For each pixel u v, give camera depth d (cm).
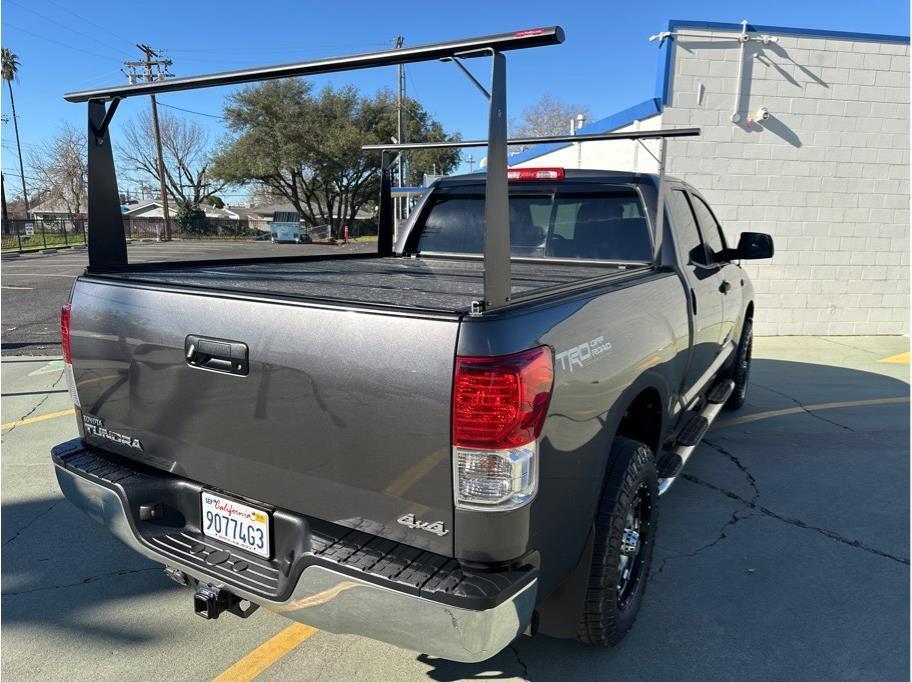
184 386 221
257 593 201
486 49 175
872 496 414
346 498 192
